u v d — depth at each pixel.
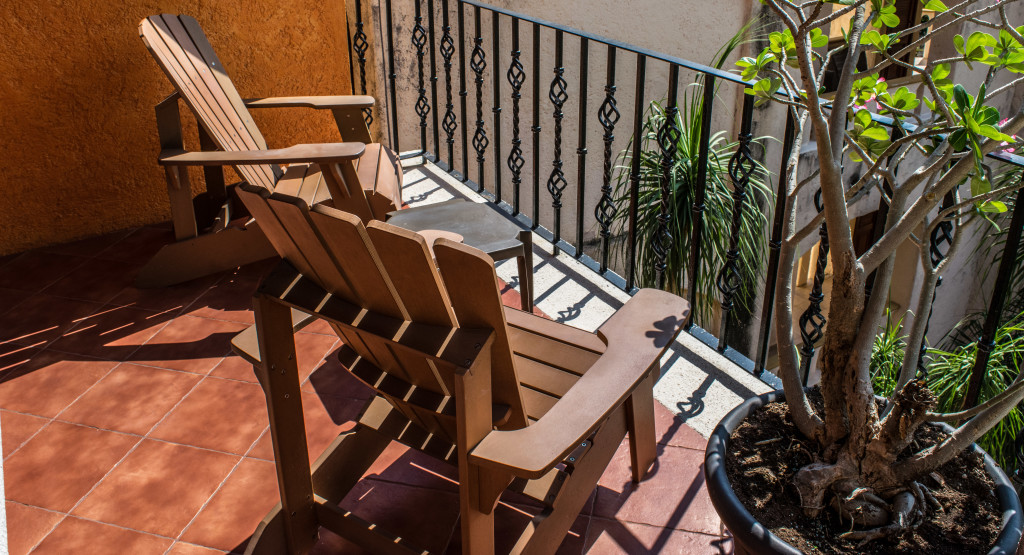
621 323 1.56
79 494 2.03
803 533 1.46
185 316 2.88
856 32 1.39
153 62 3.45
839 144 1.42
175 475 2.10
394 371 1.55
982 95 1.22
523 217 3.60
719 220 3.93
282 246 1.48
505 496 1.98
